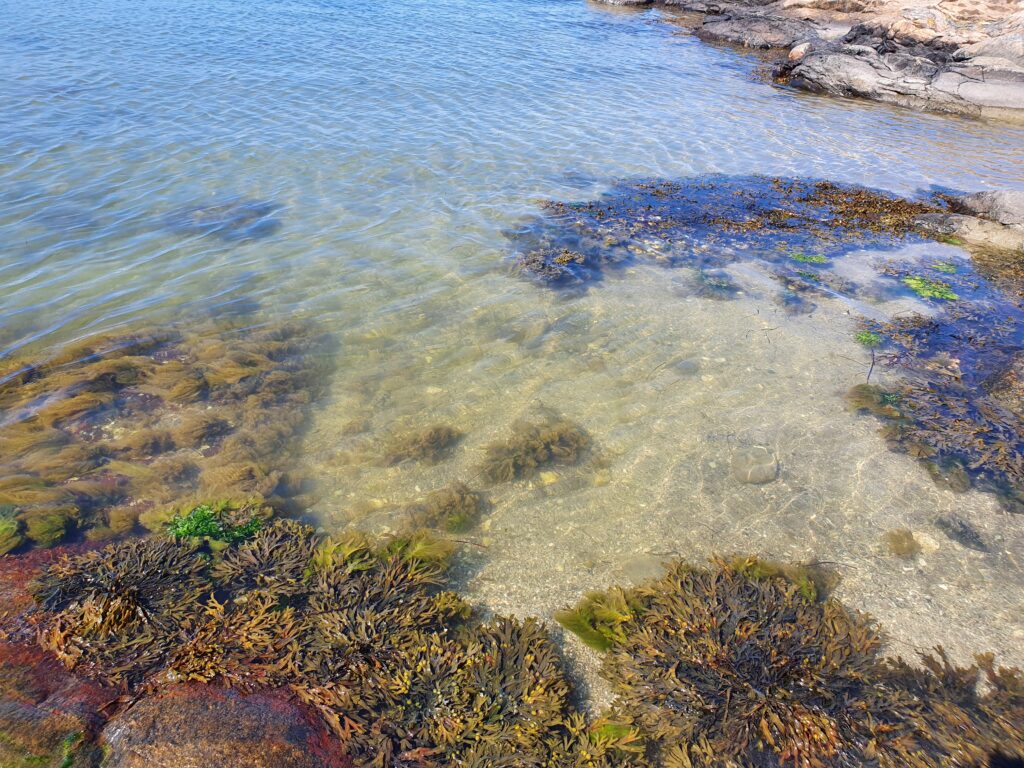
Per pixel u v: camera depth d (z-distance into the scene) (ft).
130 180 9.90
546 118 14.42
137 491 5.27
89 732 3.68
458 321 7.39
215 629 4.21
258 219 9.15
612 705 4.05
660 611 4.46
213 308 7.36
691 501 5.41
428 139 12.57
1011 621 4.56
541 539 5.10
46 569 4.53
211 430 5.88
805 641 4.24
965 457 5.78
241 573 4.62
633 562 4.94
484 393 6.43
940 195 11.60
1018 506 5.36
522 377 6.64
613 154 12.80
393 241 8.88
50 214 8.77
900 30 20.67
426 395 6.40
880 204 11.02
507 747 3.80
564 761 3.77
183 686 3.92
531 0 30.91
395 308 7.55
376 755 3.72
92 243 8.27
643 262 8.82
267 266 8.14
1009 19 20.42
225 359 6.64
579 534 5.15
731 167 12.62
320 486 5.46
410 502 5.35
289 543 4.85
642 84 17.87
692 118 15.34
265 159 11.03
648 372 6.75
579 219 9.96
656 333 7.33
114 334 6.84
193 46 17.38
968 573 4.87
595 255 8.89
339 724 3.83
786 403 6.38
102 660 4.03
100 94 13.19
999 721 3.96
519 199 10.53
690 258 8.99
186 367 6.52
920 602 4.67
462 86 16.07
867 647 4.28
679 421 6.15
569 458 5.75
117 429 5.84
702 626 4.32
